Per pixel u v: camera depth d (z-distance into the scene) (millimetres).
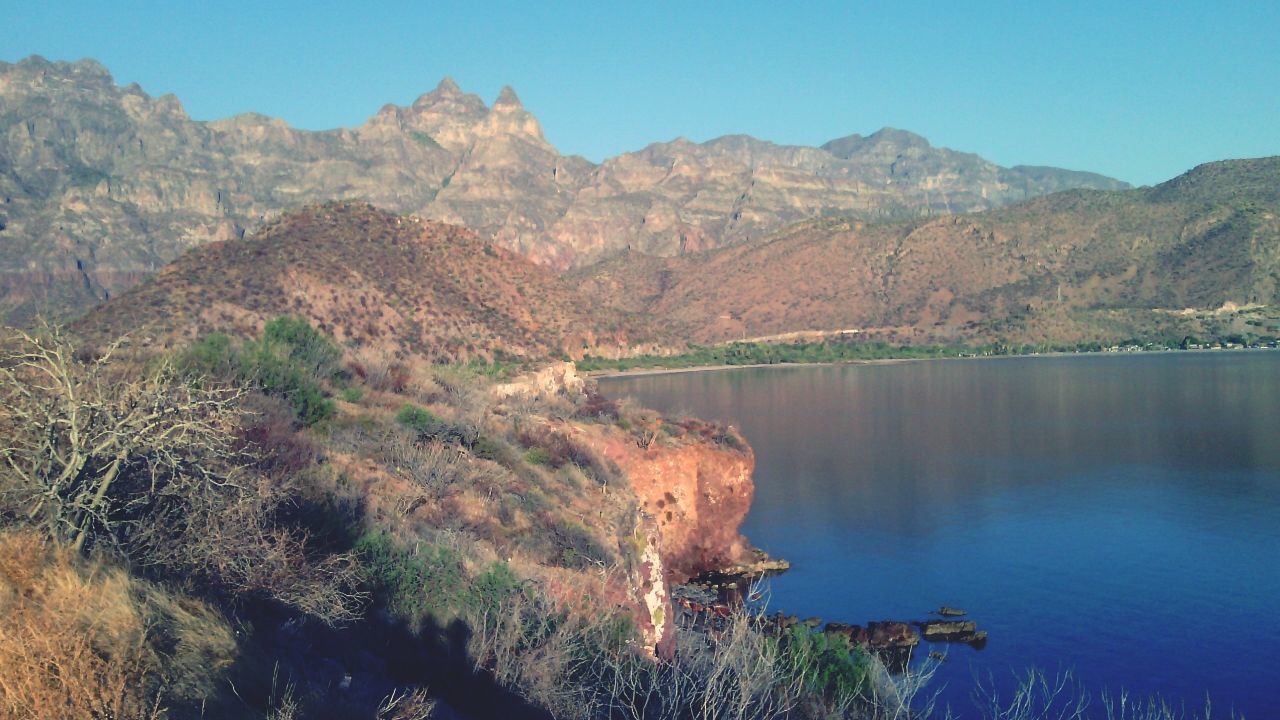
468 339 112875
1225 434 95062
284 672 9172
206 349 21203
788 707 14211
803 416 116500
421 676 11383
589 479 30297
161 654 8008
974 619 39969
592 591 17203
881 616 40438
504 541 20062
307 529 13016
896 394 142375
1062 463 81125
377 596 13188
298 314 91062
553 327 151875
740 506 49375
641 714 12477
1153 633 38156
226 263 99500
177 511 10922
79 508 9906
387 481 20047
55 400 10648
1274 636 37688
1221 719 29500
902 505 64312
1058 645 36719
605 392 146750
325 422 22500
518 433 31922
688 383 165750
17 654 7051
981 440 95375
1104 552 51531
